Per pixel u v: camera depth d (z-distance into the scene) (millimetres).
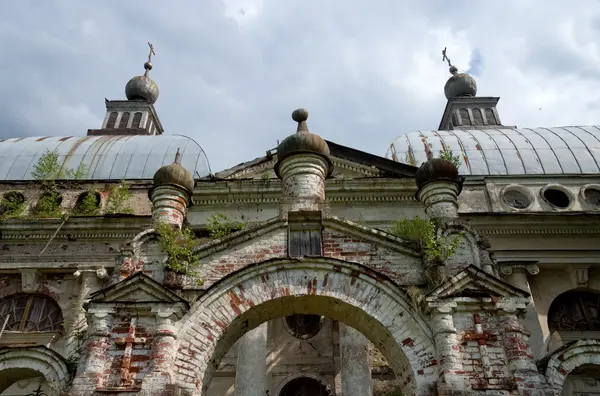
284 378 16547
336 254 10102
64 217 17859
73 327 15750
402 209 17953
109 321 9148
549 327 16609
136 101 32781
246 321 9734
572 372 9445
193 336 9094
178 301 9195
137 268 9930
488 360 8617
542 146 22234
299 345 17234
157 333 8938
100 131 30672
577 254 17203
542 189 19281
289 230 10469
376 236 10195
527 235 17625
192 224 17781
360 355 13773
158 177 11531
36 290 17078
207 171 22828
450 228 10203
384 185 18094
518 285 16234
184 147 23562
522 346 8727
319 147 12125
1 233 17906
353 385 13305
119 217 17828
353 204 18062
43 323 16672
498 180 19500
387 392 15430
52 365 9844
